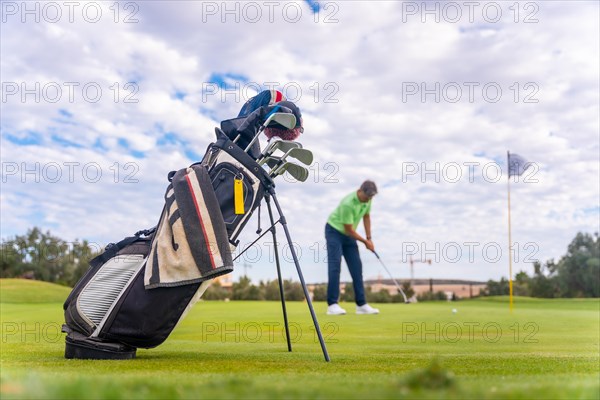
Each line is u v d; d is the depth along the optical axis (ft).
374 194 31.22
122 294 10.94
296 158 12.70
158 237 11.01
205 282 11.07
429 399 4.14
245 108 13.24
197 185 11.00
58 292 71.51
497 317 31.48
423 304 54.70
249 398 4.23
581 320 29.35
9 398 4.05
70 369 8.34
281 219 11.98
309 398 4.20
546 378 6.49
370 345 16.88
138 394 4.34
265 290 76.59
